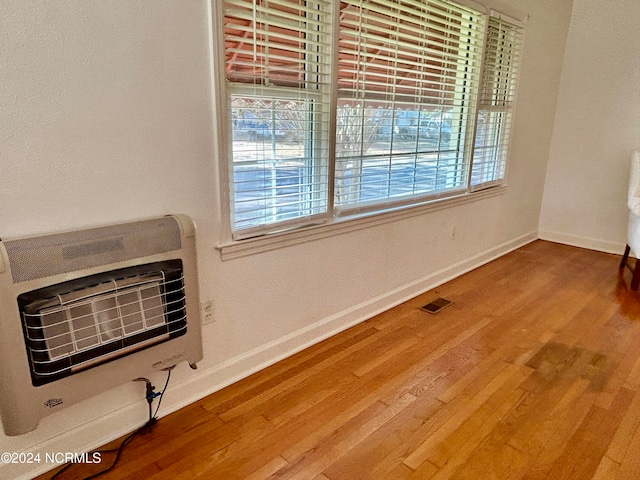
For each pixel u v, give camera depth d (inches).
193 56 63.3
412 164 111.3
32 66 49.8
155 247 59.4
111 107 56.7
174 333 63.2
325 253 93.1
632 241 133.4
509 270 146.2
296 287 88.7
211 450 64.6
